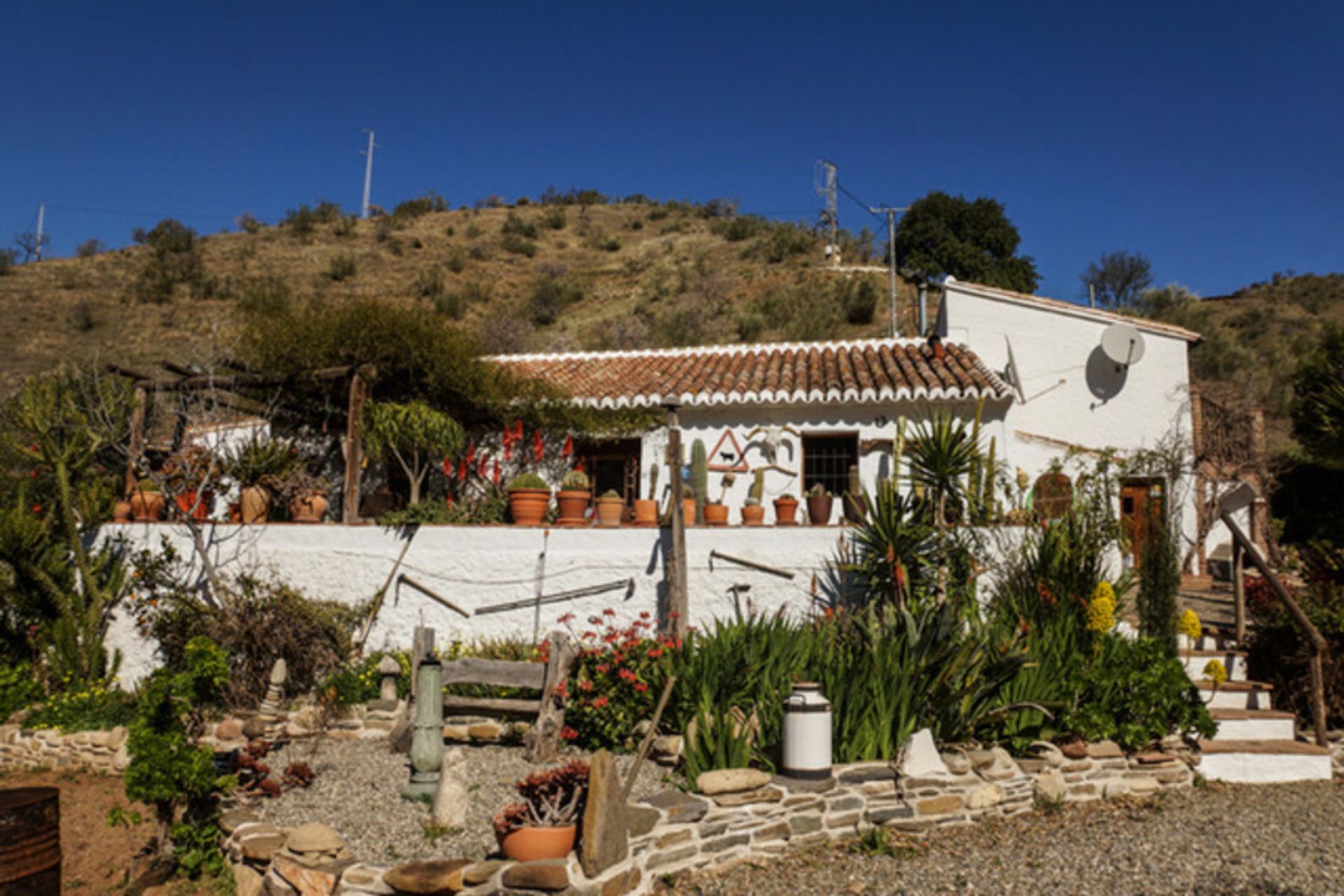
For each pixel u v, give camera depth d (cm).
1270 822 756
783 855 678
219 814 742
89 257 5575
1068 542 986
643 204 7638
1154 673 861
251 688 1111
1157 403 1733
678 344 3928
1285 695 978
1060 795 795
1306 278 5172
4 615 1327
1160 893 619
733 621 1062
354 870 591
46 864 656
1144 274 4709
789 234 5453
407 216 7006
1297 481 1953
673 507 1103
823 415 1489
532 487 1214
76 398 1413
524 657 1077
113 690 1246
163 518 1355
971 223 4841
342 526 1237
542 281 5266
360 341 1284
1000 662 809
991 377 1496
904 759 739
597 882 546
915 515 1029
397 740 948
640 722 900
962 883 637
